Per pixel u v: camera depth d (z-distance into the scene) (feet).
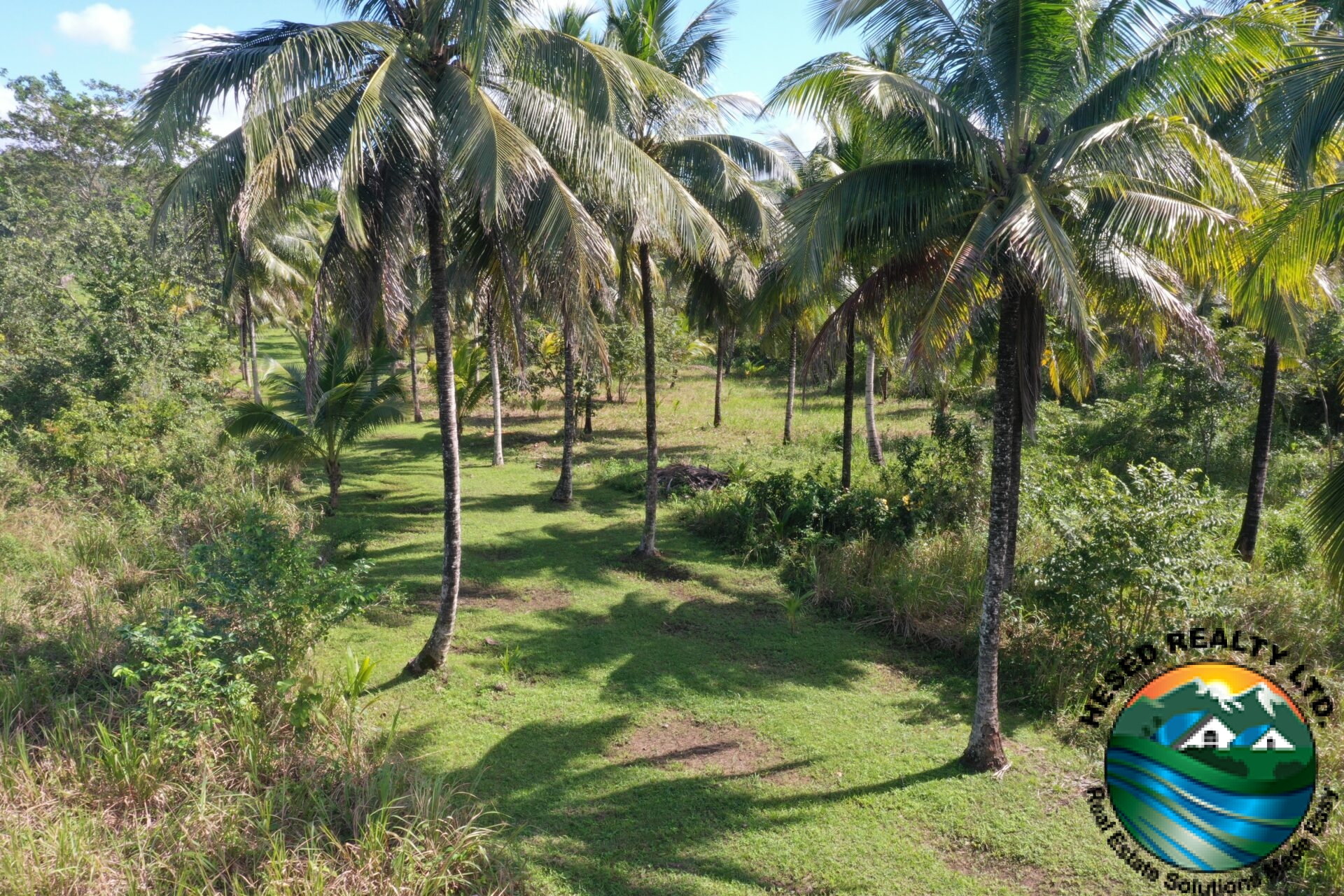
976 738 23.67
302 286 96.73
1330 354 55.31
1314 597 31.60
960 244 22.57
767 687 28.89
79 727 22.13
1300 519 40.75
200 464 51.26
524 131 25.59
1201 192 22.35
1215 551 29.60
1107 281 22.67
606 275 26.71
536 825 20.65
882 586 36.09
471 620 34.32
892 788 22.61
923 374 22.16
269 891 16.06
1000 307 25.81
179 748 20.58
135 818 18.72
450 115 23.91
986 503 45.19
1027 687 28.55
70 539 37.09
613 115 24.72
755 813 21.43
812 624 34.71
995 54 21.70
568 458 54.60
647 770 23.41
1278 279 21.26
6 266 63.82
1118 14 21.57
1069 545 29.86
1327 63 21.11
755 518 46.44
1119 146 19.74
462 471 65.26
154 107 22.58
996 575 23.44
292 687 23.80
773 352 50.37
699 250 30.19
